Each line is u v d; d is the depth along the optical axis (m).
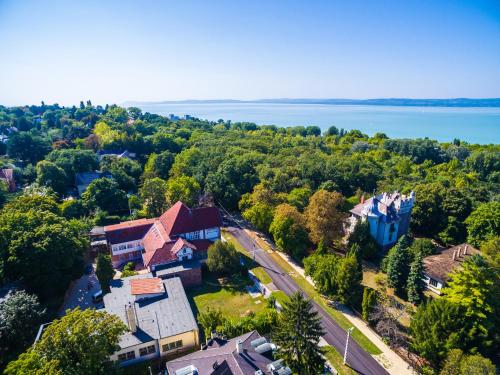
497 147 174.88
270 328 45.94
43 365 30.81
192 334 44.09
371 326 50.91
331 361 44.09
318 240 70.62
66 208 83.62
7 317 40.22
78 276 59.44
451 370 36.38
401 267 58.91
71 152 119.56
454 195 86.81
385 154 157.75
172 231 68.25
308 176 112.12
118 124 189.25
